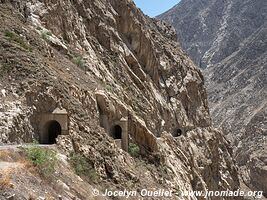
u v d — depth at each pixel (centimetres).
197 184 5459
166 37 7975
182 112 6619
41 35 3912
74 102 3075
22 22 3806
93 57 4788
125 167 3139
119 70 5228
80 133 2872
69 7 4828
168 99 6488
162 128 5662
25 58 2955
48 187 1786
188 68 7456
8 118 2441
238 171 8519
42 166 1930
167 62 6831
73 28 4762
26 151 2009
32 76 2825
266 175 9712
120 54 5466
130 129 4031
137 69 5753
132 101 4928
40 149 2103
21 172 1739
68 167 2375
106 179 2773
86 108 3400
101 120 3684
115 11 5869
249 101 14325
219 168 7069
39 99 2752
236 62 17300
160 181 3809
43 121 2741
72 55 4262
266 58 16238
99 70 4641
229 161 7512
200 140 6762
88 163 2708
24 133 2539
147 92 5628
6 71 2761
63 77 3303
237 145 12250
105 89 4081
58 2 4538
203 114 7375
